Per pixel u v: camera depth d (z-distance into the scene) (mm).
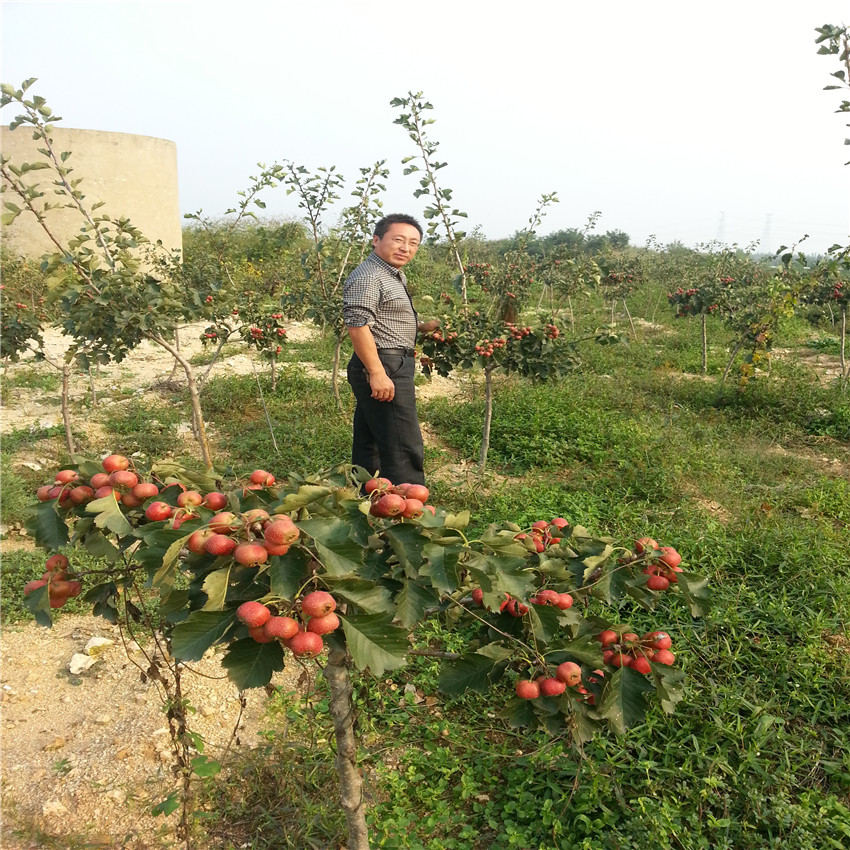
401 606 1712
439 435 7543
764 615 3965
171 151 16891
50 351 10711
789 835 2549
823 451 7461
